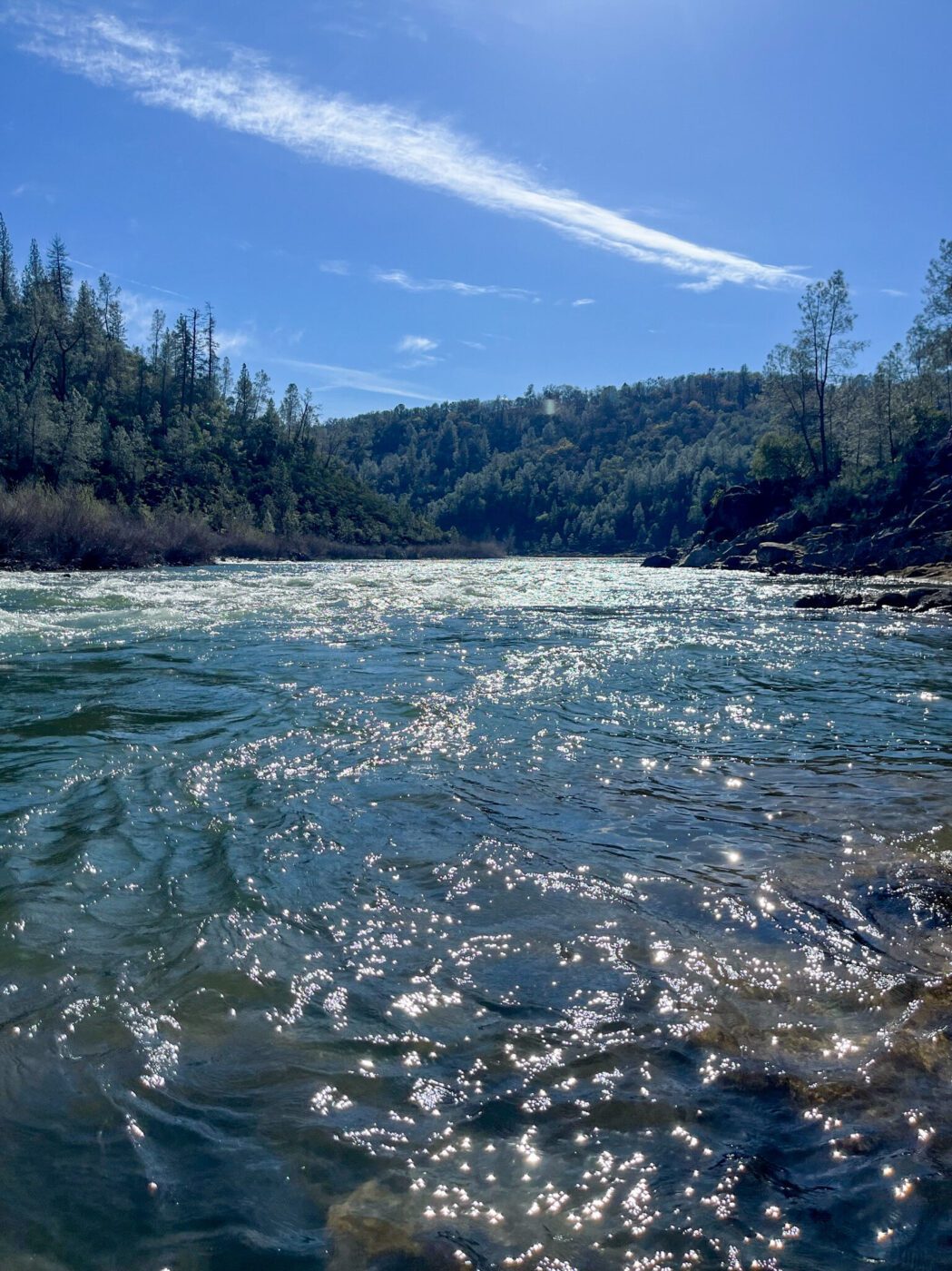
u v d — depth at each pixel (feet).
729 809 20.49
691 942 13.87
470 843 18.10
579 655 44.57
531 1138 9.36
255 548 226.38
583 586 108.58
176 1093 10.03
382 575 132.57
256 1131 9.42
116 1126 9.45
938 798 21.30
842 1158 9.04
